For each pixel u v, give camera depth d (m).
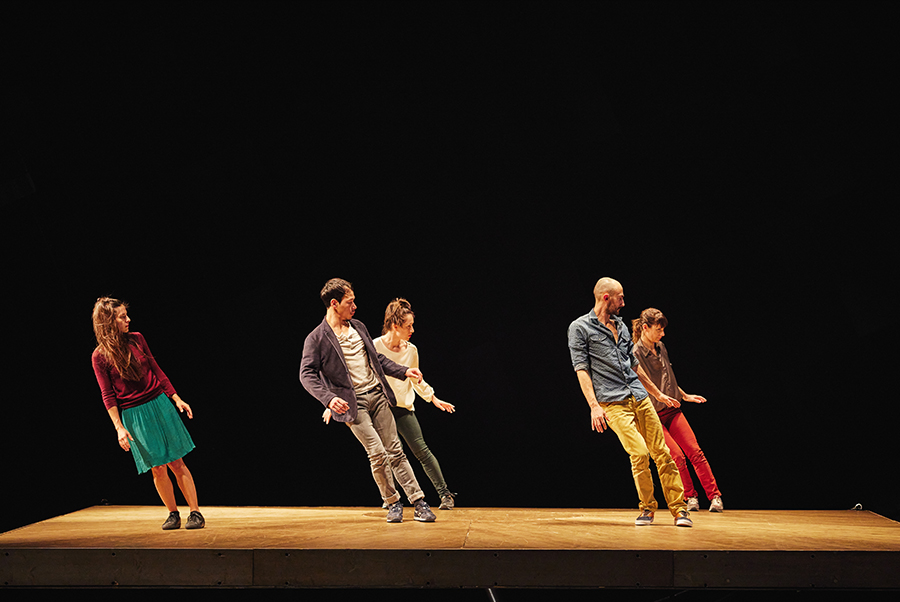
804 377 5.00
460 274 5.24
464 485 5.19
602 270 5.16
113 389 3.61
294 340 5.29
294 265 5.30
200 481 5.29
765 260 5.05
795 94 5.02
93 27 5.28
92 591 4.38
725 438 5.08
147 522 3.96
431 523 3.84
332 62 5.29
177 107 5.30
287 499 5.27
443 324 5.25
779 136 5.04
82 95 5.30
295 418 5.29
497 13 5.21
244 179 5.32
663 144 5.13
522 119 5.21
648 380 4.08
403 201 5.28
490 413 5.20
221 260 5.32
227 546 3.18
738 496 5.05
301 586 3.10
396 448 3.96
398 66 5.26
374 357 3.97
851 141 4.98
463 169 5.25
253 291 5.31
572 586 3.05
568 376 5.16
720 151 5.09
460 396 5.23
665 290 5.12
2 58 5.26
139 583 3.13
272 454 5.28
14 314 5.28
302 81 5.29
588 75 5.17
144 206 5.32
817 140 5.01
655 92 5.13
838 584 3.00
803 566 3.02
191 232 5.32
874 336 4.92
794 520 3.91
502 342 5.21
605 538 3.32
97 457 5.32
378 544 3.20
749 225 5.06
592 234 5.18
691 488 4.30
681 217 5.12
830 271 4.98
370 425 3.88
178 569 3.13
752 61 5.06
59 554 3.16
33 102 5.29
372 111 5.28
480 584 3.06
